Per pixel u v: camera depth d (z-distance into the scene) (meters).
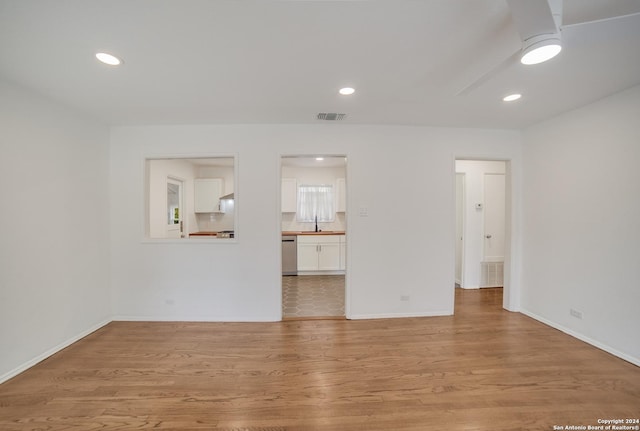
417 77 2.08
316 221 6.18
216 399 1.84
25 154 2.21
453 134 3.31
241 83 2.16
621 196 2.33
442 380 2.04
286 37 1.59
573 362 2.28
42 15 1.37
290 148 3.19
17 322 2.13
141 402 1.80
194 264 3.20
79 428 1.59
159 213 4.55
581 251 2.67
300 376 2.10
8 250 2.08
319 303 3.90
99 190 3.01
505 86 2.22
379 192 3.25
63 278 2.55
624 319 2.31
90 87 2.20
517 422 1.64
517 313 3.41
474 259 4.48
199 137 3.18
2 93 2.04
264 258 3.20
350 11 1.38
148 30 1.51
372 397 1.86
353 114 2.87
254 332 2.90
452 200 3.32
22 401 1.81
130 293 3.20
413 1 1.31
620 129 2.33
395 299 3.29
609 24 1.20
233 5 1.33
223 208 5.92
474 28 1.52
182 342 2.66
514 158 3.39
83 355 2.41
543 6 1.13
